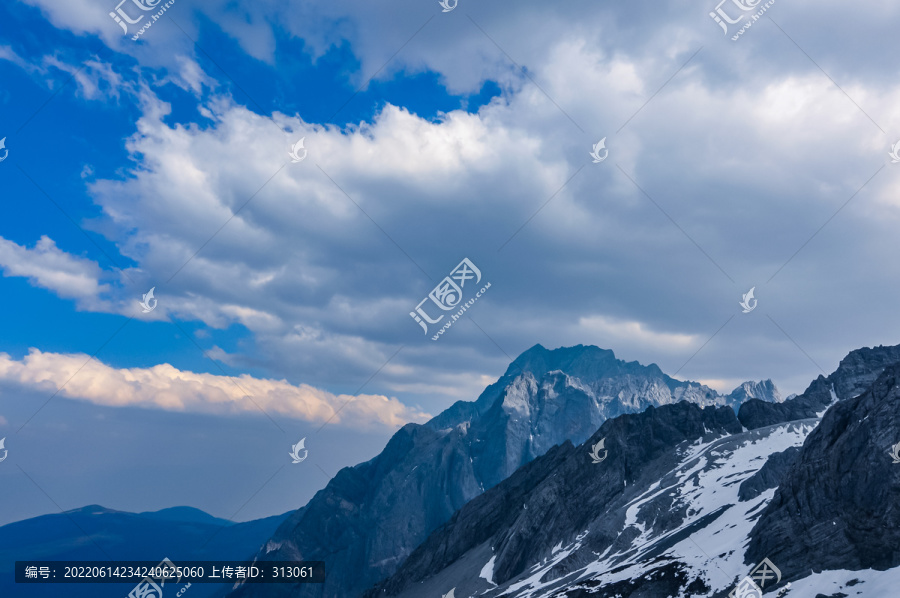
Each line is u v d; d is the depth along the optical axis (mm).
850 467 117562
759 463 198750
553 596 148375
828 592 103688
